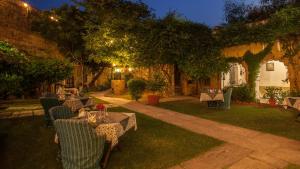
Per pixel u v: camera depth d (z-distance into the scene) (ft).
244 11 64.69
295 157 15.93
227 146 18.40
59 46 71.26
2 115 30.63
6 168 14.84
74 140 12.64
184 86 56.85
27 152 17.48
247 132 22.29
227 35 43.50
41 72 36.88
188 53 45.39
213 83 50.21
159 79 44.68
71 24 68.85
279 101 37.40
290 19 34.94
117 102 43.78
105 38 49.52
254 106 37.29
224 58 45.11
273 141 19.44
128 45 47.42
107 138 14.56
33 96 48.88
